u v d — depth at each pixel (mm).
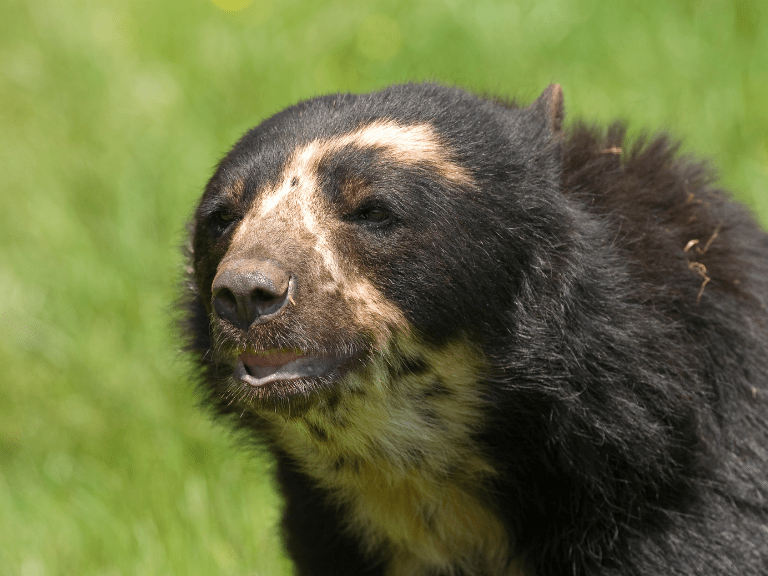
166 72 16312
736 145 13164
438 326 6758
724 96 13539
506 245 6855
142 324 12547
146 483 10688
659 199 7496
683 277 7129
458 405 7020
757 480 7102
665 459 6898
